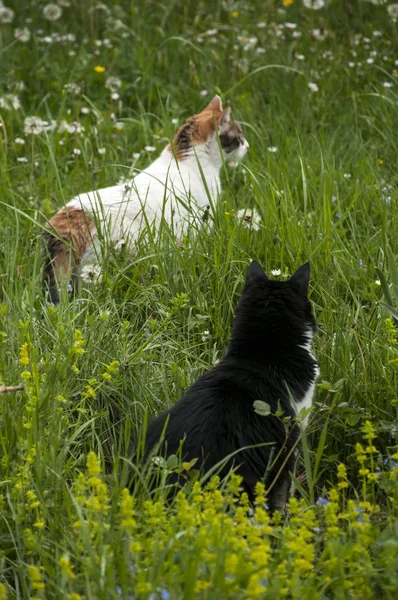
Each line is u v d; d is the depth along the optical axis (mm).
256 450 5094
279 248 7715
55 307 6801
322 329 6855
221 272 7375
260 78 12883
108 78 12492
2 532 4820
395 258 7703
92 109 11906
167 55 13555
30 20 14648
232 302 7266
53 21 14742
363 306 7121
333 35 13852
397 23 14008
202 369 6496
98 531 4191
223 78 12891
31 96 12523
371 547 4500
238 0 15195
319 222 8031
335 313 7031
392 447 5426
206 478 4719
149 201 8289
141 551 4180
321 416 6020
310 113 11812
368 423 4836
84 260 7859
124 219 8078
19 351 5887
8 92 12562
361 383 6184
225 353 6355
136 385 6137
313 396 6055
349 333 6414
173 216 8055
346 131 11625
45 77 12789
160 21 14906
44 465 4910
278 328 5715
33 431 4898
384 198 8656
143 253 7656
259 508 4145
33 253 7781
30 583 4477
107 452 5863
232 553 4031
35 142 10812
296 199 9016
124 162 10539
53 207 8922
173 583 3881
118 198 8195
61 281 7234
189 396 5336
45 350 6090
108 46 13695
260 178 9531
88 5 15117
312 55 13383
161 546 4105
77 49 13789
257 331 5723
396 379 6129
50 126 10914
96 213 7973
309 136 10961
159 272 7395
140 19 14664
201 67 12992
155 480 4926
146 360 6406
